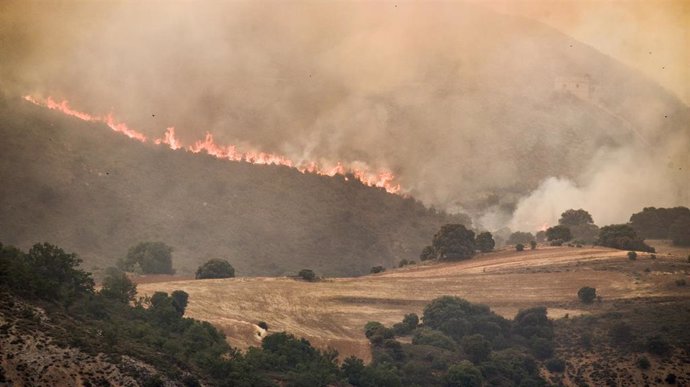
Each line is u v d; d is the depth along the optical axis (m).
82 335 130.00
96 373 122.94
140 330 140.88
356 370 161.75
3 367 117.31
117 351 128.88
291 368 155.62
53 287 140.25
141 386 124.44
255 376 142.00
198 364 138.38
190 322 159.75
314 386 148.38
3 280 134.88
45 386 117.38
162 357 134.12
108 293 158.50
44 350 122.50
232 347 164.50
